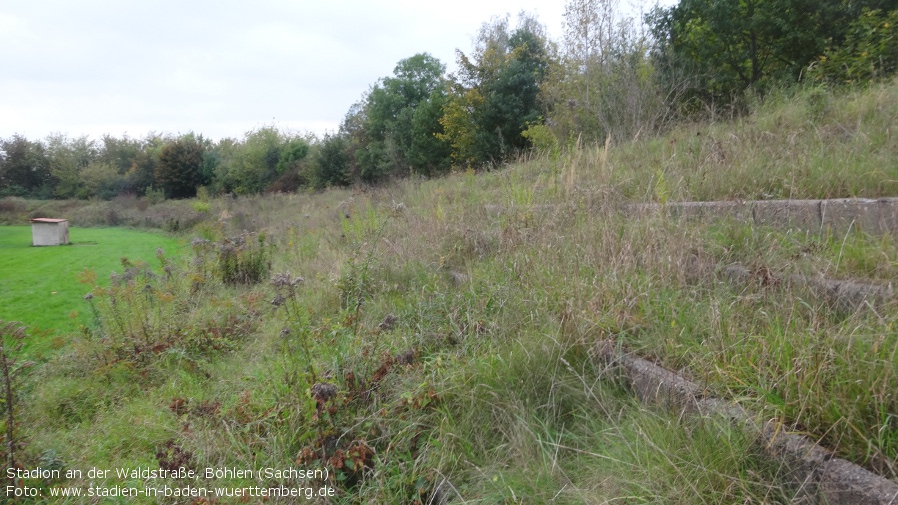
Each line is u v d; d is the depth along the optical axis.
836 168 4.31
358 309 4.76
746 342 2.63
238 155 39.09
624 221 4.64
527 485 2.47
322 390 3.08
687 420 2.42
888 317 2.40
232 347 5.43
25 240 21.45
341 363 3.71
